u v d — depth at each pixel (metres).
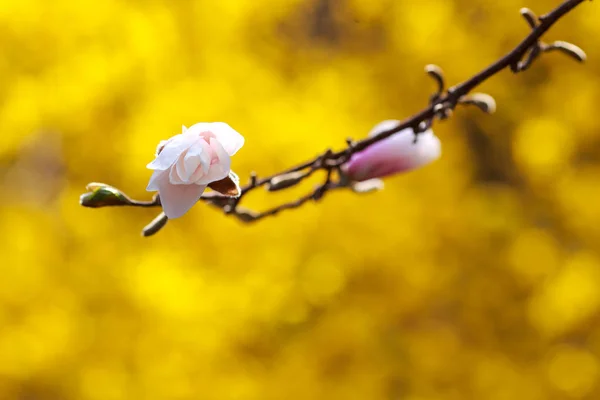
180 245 3.94
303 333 4.14
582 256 4.14
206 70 4.04
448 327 4.44
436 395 4.17
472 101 1.21
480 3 4.11
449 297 4.38
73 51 3.77
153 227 1.15
